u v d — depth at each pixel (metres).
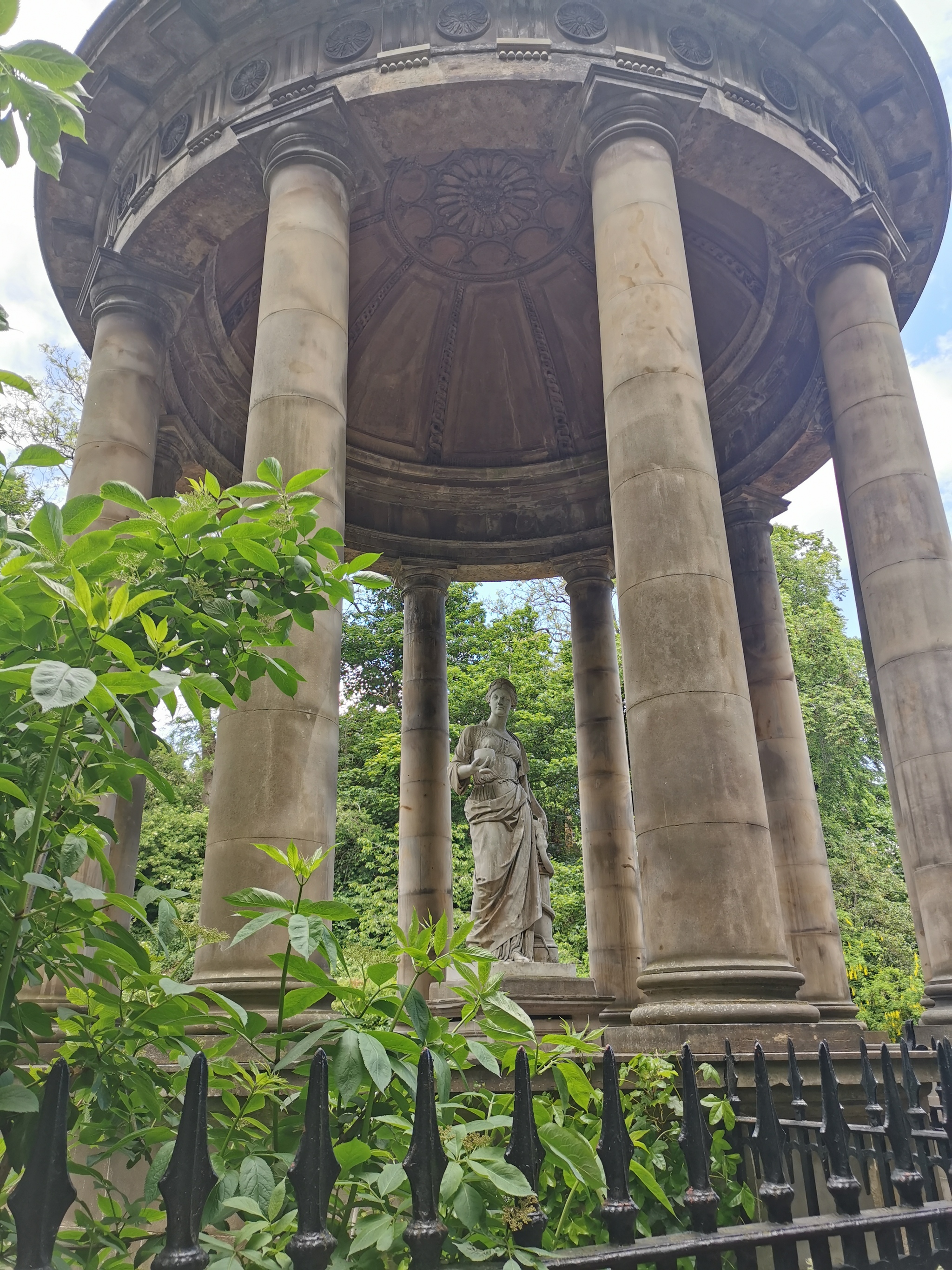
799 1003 8.74
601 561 22.30
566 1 13.68
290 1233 2.88
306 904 3.44
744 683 9.85
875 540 13.38
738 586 19.75
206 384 19.25
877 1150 4.55
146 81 14.98
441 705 21.27
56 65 3.54
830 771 37.00
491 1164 2.85
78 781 3.61
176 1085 3.69
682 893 8.97
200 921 9.17
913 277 17.72
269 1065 4.29
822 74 15.21
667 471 10.47
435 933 3.86
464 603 41.75
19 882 2.89
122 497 3.82
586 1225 4.69
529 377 23.02
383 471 22.72
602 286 12.05
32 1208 2.06
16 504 20.58
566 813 35.09
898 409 13.79
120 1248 3.18
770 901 9.05
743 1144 6.23
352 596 4.33
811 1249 3.02
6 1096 2.59
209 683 3.80
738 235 18.94
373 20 13.85
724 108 13.52
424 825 19.92
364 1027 3.45
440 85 13.09
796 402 19.19
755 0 14.17
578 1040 3.96
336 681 10.29
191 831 33.16
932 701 12.24
